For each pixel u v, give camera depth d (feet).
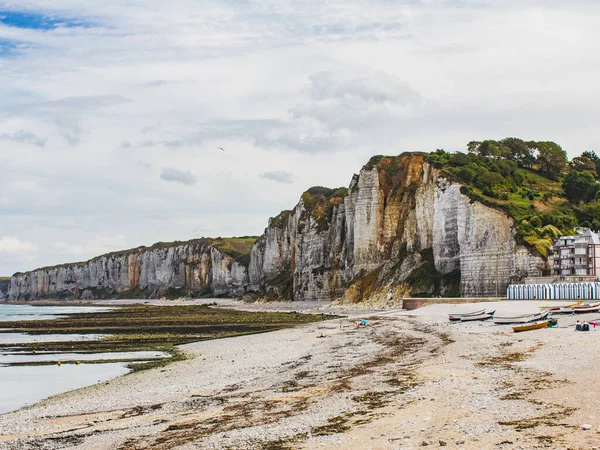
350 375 138.10
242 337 284.41
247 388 137.90
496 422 81.92
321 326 306.76
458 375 119.34
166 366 200.03
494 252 390.83
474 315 254.06
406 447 75.41
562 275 337.52
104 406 133.39
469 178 457.68
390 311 380.58
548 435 73.92
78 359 231.30
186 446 87.45
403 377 125.08
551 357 131.44
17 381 183.32
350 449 77.25
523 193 456.45
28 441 101.45
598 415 80.33
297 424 93.71
